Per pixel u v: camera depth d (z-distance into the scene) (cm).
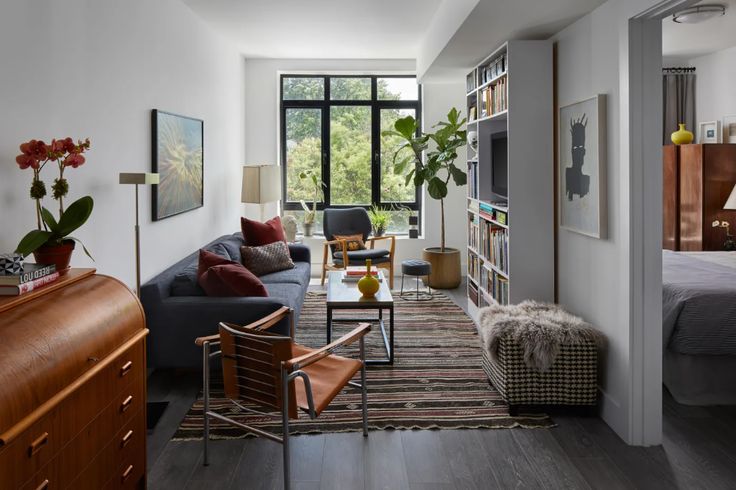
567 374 329
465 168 765
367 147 779
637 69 283
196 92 529
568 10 343
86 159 315
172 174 453
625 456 285
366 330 293
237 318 373
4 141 245
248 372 259
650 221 289
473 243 568
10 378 154
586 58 353
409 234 774
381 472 270
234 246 538
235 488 257
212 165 585
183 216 491
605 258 329
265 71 747
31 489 161
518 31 396
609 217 321
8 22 246
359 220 721
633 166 287
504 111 433
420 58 657
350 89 771
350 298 425
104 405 207
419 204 788
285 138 775
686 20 481
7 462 150
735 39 582
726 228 633
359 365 299
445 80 671
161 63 435
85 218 237
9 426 150
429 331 507
